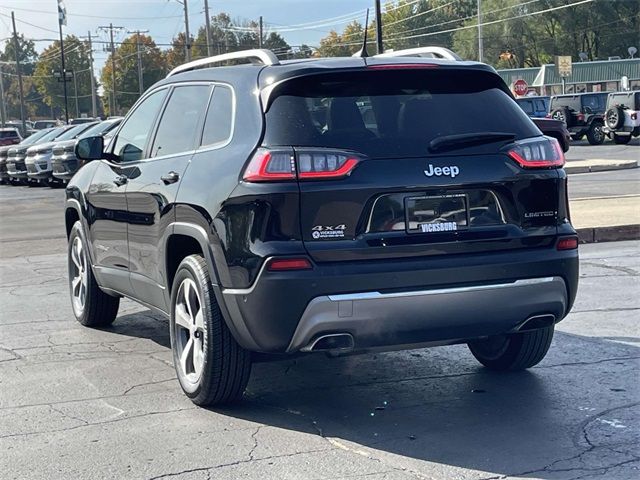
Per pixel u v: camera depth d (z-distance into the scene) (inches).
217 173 199.6
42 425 203.5
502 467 173.9
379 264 185.3
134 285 257.6
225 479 170.1
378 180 186.2
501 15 3164.4
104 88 4220.0
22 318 322.7
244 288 187.5
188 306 213.8
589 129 1434.5
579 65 2384.4
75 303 313.4
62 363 258.2
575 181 827.4
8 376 245.1
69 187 305.7
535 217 199.2
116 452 185.5
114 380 239.5
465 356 259.1
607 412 205.0
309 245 183.5
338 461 178.2
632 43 3058.6
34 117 5615.2
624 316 299.7
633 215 510.9
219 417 206.8
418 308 186.1
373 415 207.0
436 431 195.2
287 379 238.4
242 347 200.2
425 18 3816.4
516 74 2490.2
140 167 245.9
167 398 222.2
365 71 196.5
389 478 169.0
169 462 179.3
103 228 273.7
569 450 182.2
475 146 195.9
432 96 202.2
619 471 171.0
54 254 497.4
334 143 188.1
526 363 233.3
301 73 194.2
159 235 228.4
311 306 181.8
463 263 189.6
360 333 185.2
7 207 818.2
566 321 294.8
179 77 245.4
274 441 190.2
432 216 189.8
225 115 210.7
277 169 184.4
